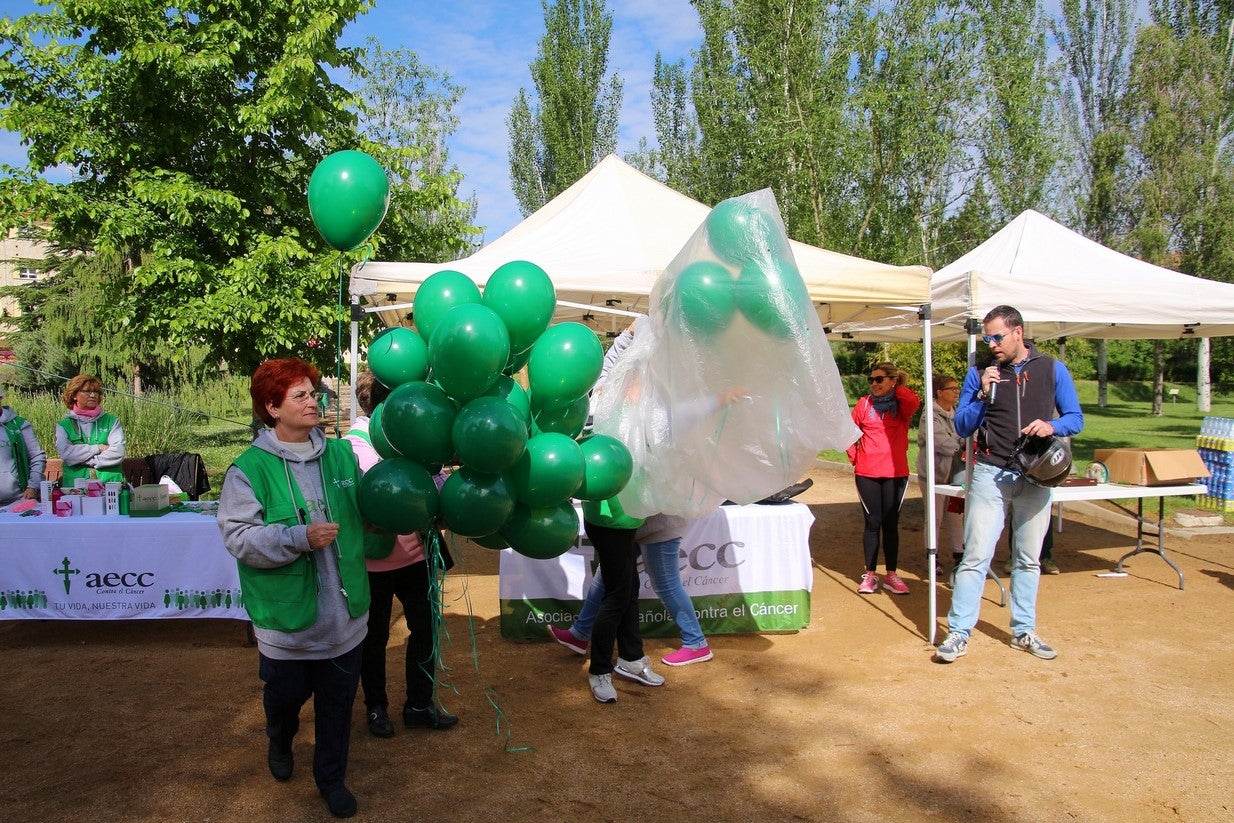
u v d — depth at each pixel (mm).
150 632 5320
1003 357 4570
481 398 2840
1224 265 21312
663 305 3373
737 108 17781
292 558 2711
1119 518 8641
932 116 17125
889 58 16984
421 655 3699
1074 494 5477
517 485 2980
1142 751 3541
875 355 17250
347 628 2891
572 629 4805
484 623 5523
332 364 10031
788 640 5113
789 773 3369
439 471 3162
